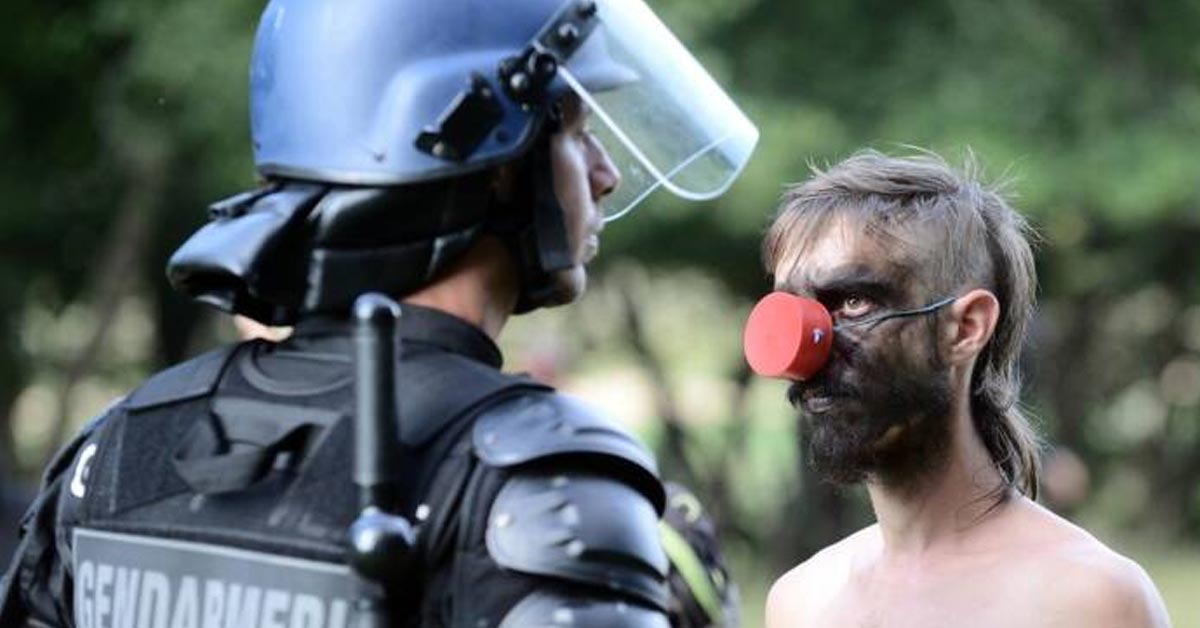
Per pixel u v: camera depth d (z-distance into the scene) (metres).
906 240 4.38
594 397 28.92
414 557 3.49
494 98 3.74
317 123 3.75
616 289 25.59
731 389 26.44
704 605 6.31
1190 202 19.98
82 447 3.97
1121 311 30.06
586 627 3.49
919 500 4.48
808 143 18.14
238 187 18.56
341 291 3.75
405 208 3.73
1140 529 31.12
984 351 4.51
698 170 3.98
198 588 3.68
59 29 19.89
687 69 4.00
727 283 24.14
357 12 3.78
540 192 3.81
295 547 3.62
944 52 19.20
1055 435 27.94
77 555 3.84
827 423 4.39
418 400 3.65
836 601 4.67
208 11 17.91
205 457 3.72
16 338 23.41
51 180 21.75
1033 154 19.08
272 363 3.80
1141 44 20.55
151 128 19.42
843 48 18.91
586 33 3.86
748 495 26.30
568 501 3.55
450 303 3.80
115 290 21.39
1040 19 19.81
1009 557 4.41
